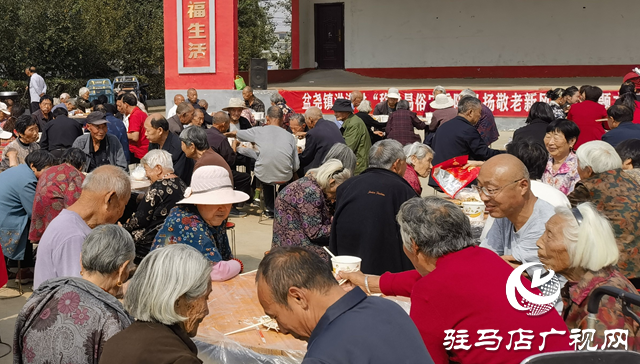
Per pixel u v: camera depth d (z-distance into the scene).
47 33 25.67
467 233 2.32
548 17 19.44
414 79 20.80
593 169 3.62
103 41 27.25
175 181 4.75
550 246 2.44
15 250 5.43
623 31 18.78
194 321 2.24
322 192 4.28
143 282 2.15
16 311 5.16
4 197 5.37
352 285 3.18
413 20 20.78
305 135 8.41
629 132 5.88
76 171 5.04
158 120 6.49
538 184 3.33
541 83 18.09
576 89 9.60
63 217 3.24
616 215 3.44
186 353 2.09
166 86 14.96
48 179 4.92
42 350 2.39
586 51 19.22
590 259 2.36
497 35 20.00
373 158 3.96
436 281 2.24
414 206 2.39
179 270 2.15
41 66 25.84
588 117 7.54
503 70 20.06
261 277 1.99
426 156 5.23
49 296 2.46
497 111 14.90
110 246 2.55
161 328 2.14
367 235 3.78
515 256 3.08
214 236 3.99
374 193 3.81
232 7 14.38
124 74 29.52
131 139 8.62
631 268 3.39
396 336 1.85
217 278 3.61
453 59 20.55
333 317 1.87
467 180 5.01
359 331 1.83
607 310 2.27
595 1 18.92
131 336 2.11
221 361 2.76
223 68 14.66
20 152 6.72
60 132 8.02
